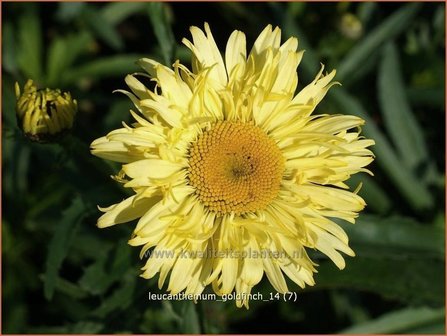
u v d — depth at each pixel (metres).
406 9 0.36
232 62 0.24
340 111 0.35
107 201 0.28
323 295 0.36
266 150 0.24
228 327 0.35
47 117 0.24
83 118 0.39
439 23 0.38
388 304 0.35
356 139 0.24
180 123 0.23
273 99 0.24
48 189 0.35
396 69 0.35
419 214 0.35
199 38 0.24
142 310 0.28
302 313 0.36
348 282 0.30
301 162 0.24
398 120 0.36
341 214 0.24
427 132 0.39
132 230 0.27
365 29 0.39
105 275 0.28
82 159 0.28
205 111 0.24
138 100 0.22
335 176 0.24
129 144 0.22
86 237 0.32
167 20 0.26
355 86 0.38
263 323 0.36
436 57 0.39
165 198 0.22
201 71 0.23
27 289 0.36
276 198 0.25
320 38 0.39
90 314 0.28
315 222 0.24
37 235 0.35
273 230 0.24
